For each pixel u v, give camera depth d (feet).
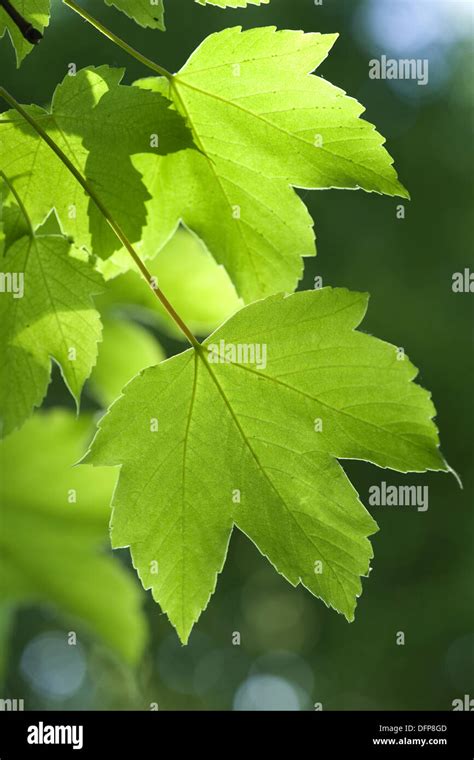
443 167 12.21
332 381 2.92
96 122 2.94
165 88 2.97
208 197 3.04
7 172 2.95
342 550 2.94
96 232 2.98
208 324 3.55
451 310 11.59
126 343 3.61
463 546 11.44
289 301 2.91
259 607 13.16
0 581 3.43
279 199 3.03
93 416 3.42
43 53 9.95
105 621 3.43
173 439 2.94
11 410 3.00
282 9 11.24
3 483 3.39
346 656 12.00
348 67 11.94
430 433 2.91
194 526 2.95
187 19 10.45
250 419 2.94
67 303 2.99
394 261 11.64
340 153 2.98
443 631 11.23
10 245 2.97
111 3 2.92
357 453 2.93
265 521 2.95
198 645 13.17
